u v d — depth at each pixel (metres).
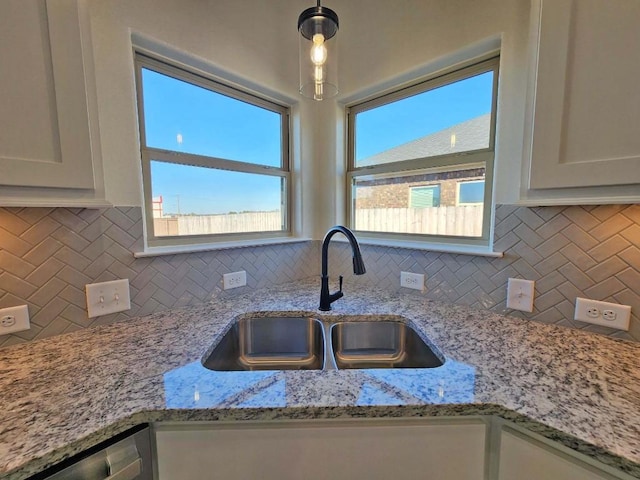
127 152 1.05
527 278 1.05
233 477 0.62
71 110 0.74
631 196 0.68
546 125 0.77
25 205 0.70
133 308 1.09
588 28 0.70
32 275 0.88
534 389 0.63
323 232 1.78
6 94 0.66
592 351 0.81
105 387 0.65
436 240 1.42
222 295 1.36
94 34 0.96
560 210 0.96
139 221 1.09
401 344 1.13
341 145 1.72
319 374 0.70
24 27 0.67
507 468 0.60
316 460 0.62
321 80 1.05
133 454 0.58
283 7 1.51
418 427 0.62
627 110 0.66
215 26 1.26
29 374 0.70
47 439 0.49
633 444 0.48
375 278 1.53
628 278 0.86
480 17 1.12
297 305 1.26
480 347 0.84
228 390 0.63
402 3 1.33
